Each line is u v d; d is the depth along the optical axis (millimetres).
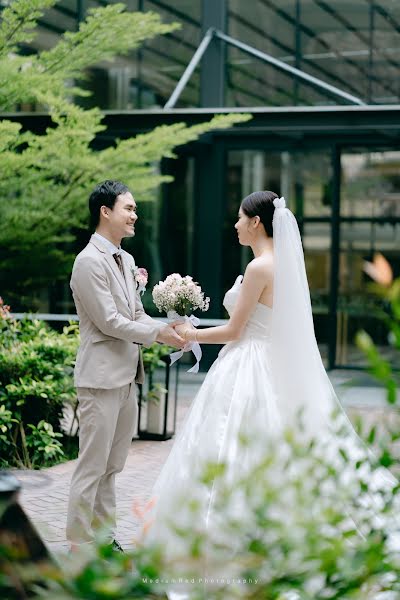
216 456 4043
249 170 12906
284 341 4227
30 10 9234
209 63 12422
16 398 6969
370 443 1857
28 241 10336
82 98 12664
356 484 1964
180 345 4438
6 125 8484
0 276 10852
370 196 12617
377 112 10555
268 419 4137
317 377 4281
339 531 1860
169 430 8078
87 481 4227
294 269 4277
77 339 7566
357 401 9672
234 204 13000
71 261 10664
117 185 4426
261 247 4434
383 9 11992
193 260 13156
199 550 1586
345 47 12172
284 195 12805
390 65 11992
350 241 12742
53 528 4910
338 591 1614
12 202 10109
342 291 12773
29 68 9297
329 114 10711
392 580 1771
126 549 4484
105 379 4223
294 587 1604
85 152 9438
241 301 4336
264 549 1634
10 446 6941
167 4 12594
